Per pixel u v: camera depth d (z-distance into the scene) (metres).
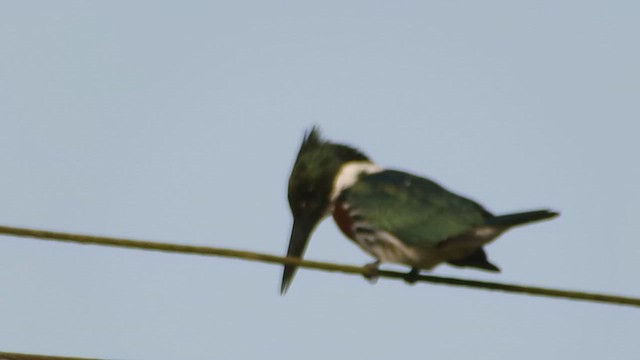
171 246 8.42
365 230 11.53
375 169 12.20
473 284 9.45
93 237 8.32
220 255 8.59
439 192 11.27
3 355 8.42
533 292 9.20
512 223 10.39
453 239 10.80
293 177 12.29
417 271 11.37
